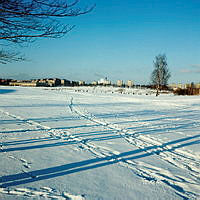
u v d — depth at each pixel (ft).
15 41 9.39
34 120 27.22
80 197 8.32
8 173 10.04
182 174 11.36
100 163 12.43
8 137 17.34
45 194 8.32
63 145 15.98
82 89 194.18
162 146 17.04
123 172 11.23
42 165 11.48
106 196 8.57
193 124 28.30
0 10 7.88
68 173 10.67
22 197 7.95
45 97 77.25
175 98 82.79
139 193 8.99
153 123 28.22
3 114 31.35
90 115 34.88
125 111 42.11
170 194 9.06
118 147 16.20
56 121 27.30
